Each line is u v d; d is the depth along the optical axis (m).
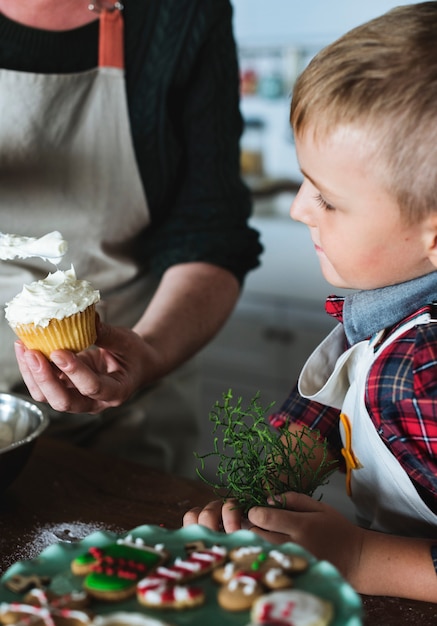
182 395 1.73
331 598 0.69
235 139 1.58
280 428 1.10
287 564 0.72
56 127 1.43
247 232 1.57
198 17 1.47
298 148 0.95
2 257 1.09
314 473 1.06
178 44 1.46
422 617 0.89
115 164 1.49
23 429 1.25
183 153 1.55
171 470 1.73
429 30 0.88
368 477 1.07
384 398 0.95
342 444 1.16
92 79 1.43
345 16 2.96
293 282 2.95
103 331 1.18
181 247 1.50
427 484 0.94
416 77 0.86
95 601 0.71
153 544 0.79
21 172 1.44
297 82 0.96
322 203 0.96
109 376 1.20
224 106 1.54
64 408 1.14
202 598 0.70
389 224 0.91
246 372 3.08
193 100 1.52
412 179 0.87
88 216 1.50
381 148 0.87
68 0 1.38
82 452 1.32
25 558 1.02
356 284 0.98
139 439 1.65
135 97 1.47
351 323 1.03
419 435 0.92
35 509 1.15
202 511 1.00
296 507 0.96
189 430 1.77
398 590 0.92
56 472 1.25
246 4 3.16
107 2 1.41
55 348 1.11
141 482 1.22
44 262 1.49
